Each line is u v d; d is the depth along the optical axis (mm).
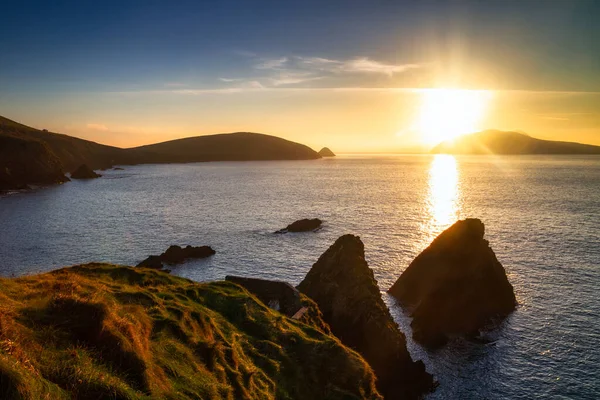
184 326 18734
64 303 14492
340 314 37125
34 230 86438
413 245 74000
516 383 34656
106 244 76062
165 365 15125
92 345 13055
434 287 48500
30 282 18141
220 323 21688
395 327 36406
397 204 123000
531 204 117250
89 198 137500
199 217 104188
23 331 12305
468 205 117875
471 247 50812
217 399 15000
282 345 21453
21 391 9039
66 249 72000
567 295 50594
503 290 49188
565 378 34875
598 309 46688
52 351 12031
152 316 18625
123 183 192875
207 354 17625
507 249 69688
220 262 65938
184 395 13953
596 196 132250
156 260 64125
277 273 60562
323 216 104125
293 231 86938
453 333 43438
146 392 12539
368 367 21484
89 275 23875
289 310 29219
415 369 34469
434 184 184750
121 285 21906
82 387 11023
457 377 36000
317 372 20297
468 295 47688
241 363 18672
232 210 114938
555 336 41406
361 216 103312
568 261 62812
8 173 160625
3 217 100750
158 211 112875
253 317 23219
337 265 41312
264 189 167875
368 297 37312
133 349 13609
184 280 27125
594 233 79688
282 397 18297
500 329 43625
